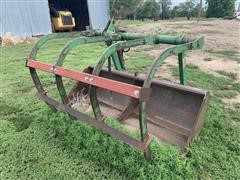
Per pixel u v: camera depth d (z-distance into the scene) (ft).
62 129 9.94
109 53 7.79
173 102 10.00
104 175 7.98
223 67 18.95
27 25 36.14
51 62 22.04
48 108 11.67
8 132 10.42
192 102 9.46
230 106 12.33
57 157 8.84
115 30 11.72
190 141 8.79
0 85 16.24
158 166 7.64
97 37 10.05
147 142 7.14
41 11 37.35
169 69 18.43
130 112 10.88
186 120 9.51
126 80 10.91
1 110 12.50
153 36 9.52
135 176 7.72
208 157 8.49
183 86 9.53
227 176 7.83
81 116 8.73
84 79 7.59
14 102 13.38
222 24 50.98
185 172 7.75
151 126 10.22
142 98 6.28
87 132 9.42
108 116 11.30
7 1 33.50
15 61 22.84
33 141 9.75
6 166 8.50
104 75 11.76
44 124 10.78
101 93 12.45
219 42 29.25
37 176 8.05
